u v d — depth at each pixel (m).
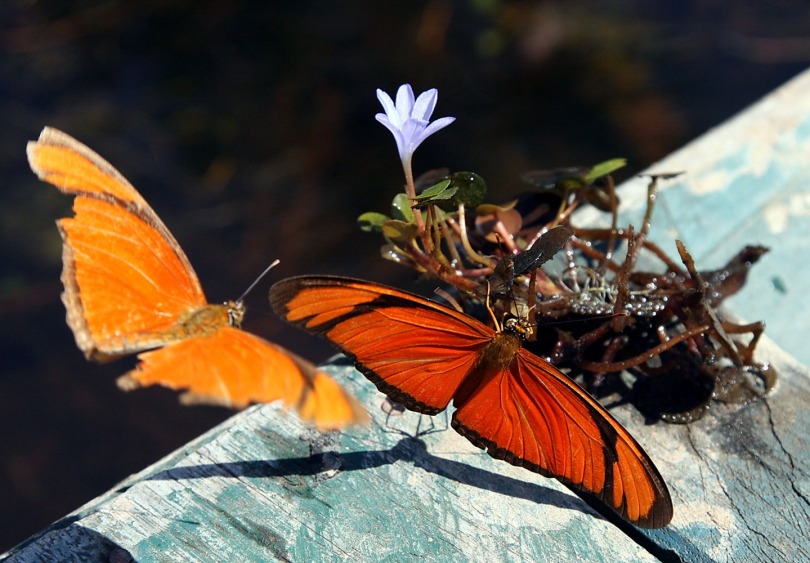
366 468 0.91
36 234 1.54
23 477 1.29
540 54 1.70
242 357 0.88
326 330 0.89
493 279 0.92
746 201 1.00
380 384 0.90
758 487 0.92
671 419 0.93
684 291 0.93
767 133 1.02
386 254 0.94
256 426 0.92
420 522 0.90
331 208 1.54
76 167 0.89
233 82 1.68
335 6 1.77
